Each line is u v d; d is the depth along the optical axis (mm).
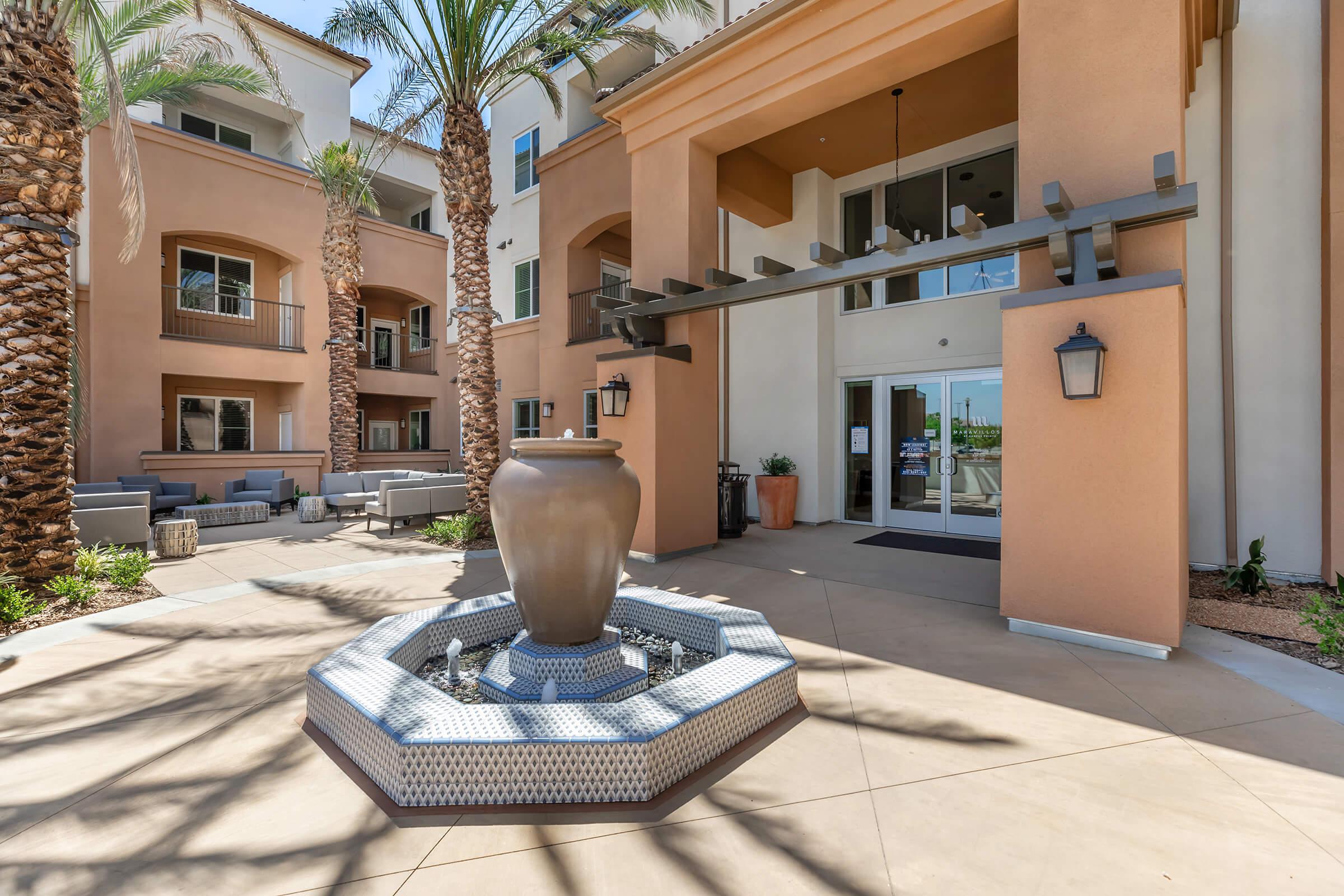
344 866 2141
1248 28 6223
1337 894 2000
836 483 10766
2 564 5398
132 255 6945
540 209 14383
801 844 2260
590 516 3346
